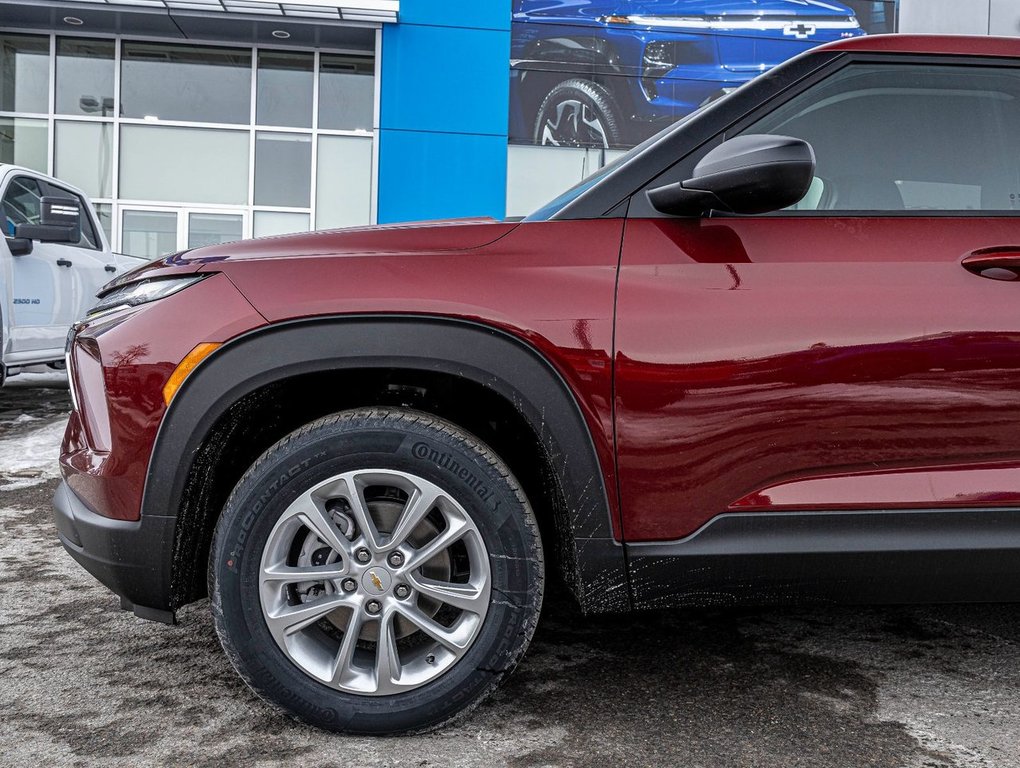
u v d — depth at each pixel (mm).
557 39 11180
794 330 1673
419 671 1713
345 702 1696
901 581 1724
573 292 1688
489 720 1805
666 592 1728
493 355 1663
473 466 1682
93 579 2787
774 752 1673
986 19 11484
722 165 1614
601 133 11383
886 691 1957
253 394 1700
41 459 4738
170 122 11227
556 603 2545
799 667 2090
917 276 1710
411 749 1680
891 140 1872
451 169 11203
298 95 11352
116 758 1641
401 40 10945
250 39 11125
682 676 2031
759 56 11453
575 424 1674
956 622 2414
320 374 1743
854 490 1701
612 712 1842
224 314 1672
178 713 1835
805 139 1864
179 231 11391
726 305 1683
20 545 3188
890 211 1821
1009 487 1714
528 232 1763
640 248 1729
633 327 1672
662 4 11258
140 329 1701
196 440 1664
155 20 10625
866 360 1675
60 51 11094
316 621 1766
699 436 1676
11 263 5672
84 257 6734
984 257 1725
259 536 1678
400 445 1677
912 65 1881
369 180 11508
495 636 1688
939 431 1696
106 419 1734
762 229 1750
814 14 11438
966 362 1686
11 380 8211
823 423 1681
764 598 1740
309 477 1676
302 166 11430
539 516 1980
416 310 1653
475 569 1705
